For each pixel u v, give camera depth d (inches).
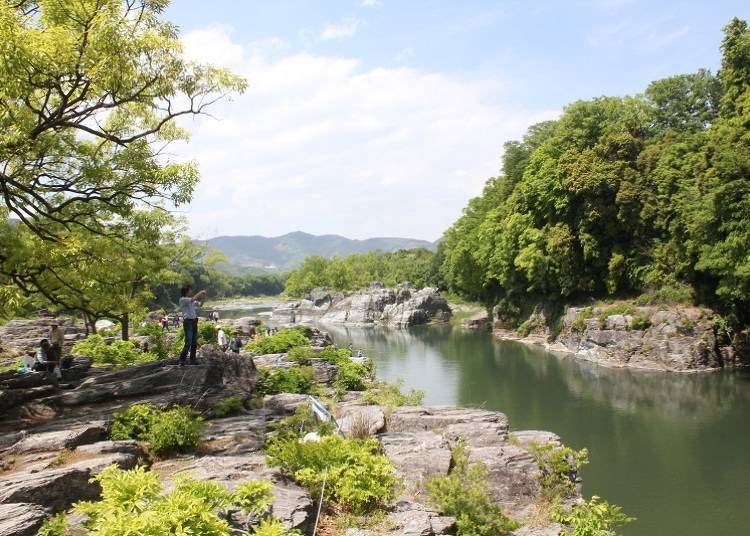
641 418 1027.9
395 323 3427.7
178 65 564.7
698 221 1409.9
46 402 521.7
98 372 673.0
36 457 376.2
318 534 316.2
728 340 1461.6
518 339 2234.3
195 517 221.0
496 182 3122.5
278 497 321.1
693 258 1555.1
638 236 1825.8
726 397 1150.3
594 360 1642.5
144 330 1181.7
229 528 225.5
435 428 560.7
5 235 596.1
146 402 541.0
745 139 1362.0
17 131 491.2
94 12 501.7
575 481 459.5
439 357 1888.5
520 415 1077.1
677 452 844.0
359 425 517.7
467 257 3019.2
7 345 1069.1
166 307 3203.7
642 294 1764.3
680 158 1701.5
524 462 462.0
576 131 2130.9
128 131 689.6
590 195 1882.4
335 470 362.0
